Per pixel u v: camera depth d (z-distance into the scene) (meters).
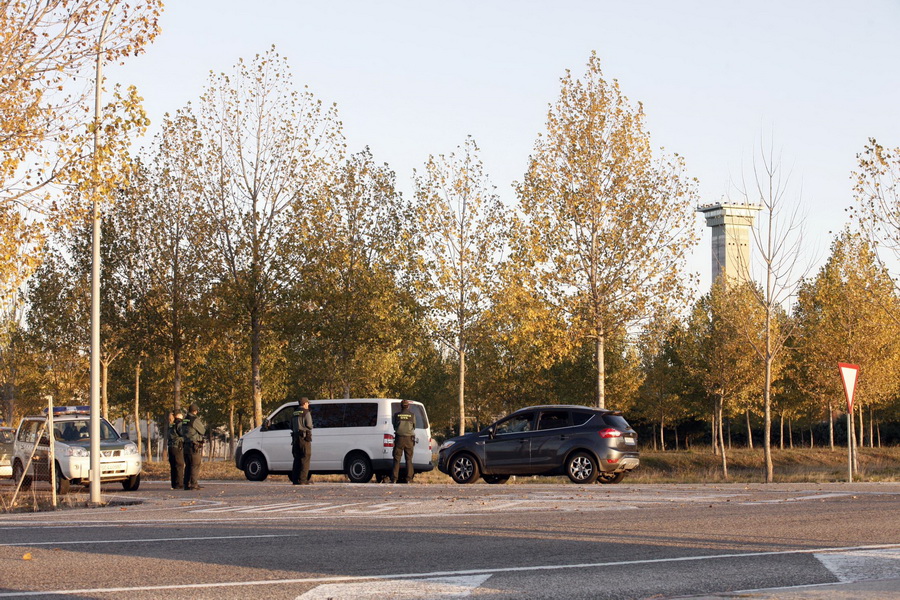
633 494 16.59
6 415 55.69
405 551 9.09
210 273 33.41
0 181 17.45
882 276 30.67
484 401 63.28
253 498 17.58
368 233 37.47
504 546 9.37
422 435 24.72
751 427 77.00
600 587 7.06
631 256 29.77
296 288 33.03
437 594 6.79
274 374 53.69
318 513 13.52
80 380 45.59
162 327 36.03
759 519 11.62
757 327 43.53
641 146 30.08
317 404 24.36
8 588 7.18
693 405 61.59
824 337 42.12
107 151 17.78
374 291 35.88
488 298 34.00
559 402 61.47
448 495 17.19
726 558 8.43
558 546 9.33
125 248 36.16
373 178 37.72
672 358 63.88
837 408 45.84
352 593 6.84
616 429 21.80
